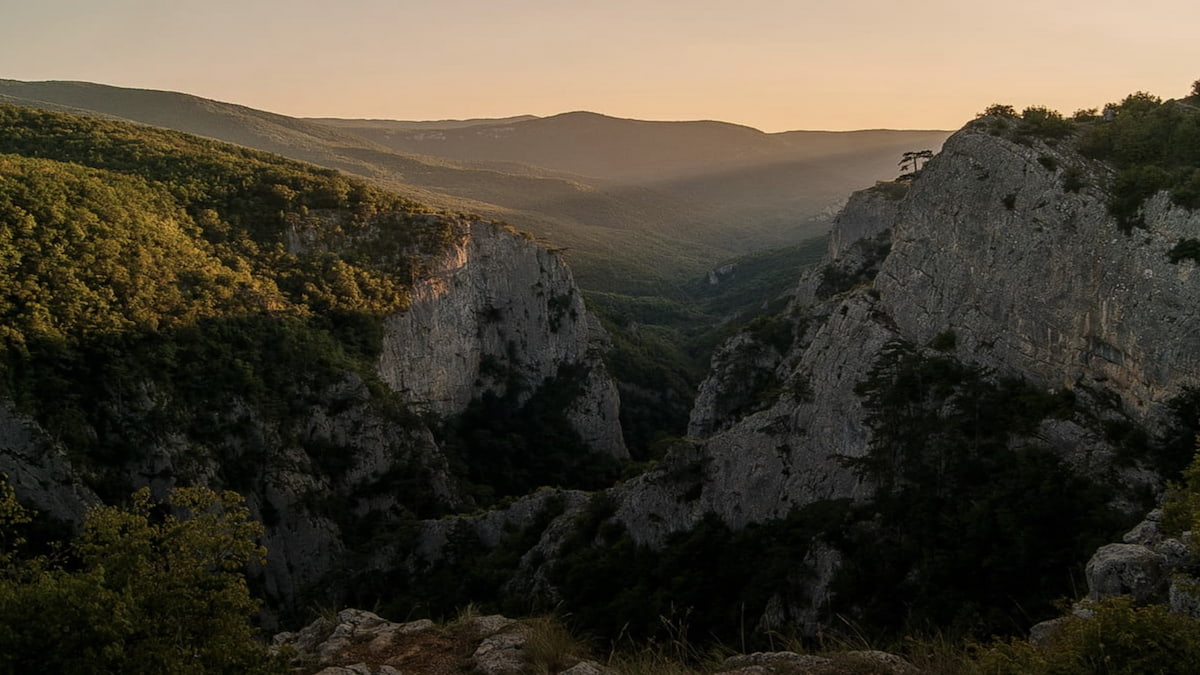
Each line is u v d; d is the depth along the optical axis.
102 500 49.88
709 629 35.16
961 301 36.16
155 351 56.03
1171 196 26.62
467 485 73.69
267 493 57.19
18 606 11.21
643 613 37.06
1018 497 28.53
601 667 16.19
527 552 48.78
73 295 54.84
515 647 17.55
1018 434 30.77
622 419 102.62
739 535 40.03
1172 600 13.24
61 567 13.76
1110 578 14.72
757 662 16.62
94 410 52.03
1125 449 26.67
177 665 11.70
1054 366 31.17
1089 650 11.59
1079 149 33.06
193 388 56.75
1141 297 26.88
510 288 93.25
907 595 29.42
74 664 10.95
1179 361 25.23
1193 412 24.80
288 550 56.94
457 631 19.02
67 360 51.97
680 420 105.50
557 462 85.94
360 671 16.36
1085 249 29.77
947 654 15.76
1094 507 26.44
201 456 54.47
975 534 29.06
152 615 12.01
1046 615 24.38
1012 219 33.62
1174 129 30.55
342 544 59.22
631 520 44.19
